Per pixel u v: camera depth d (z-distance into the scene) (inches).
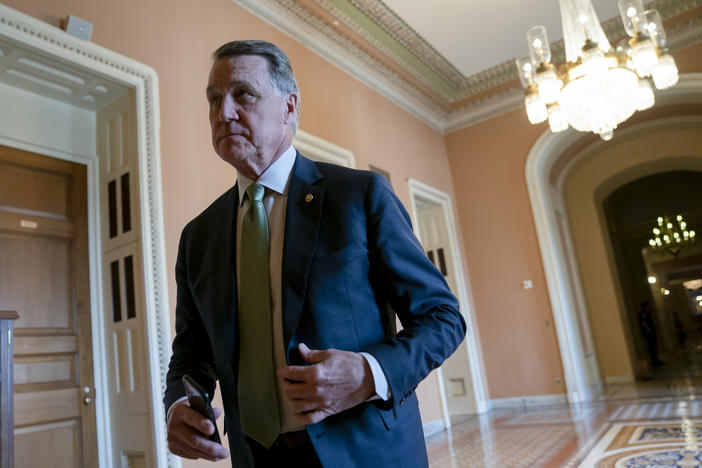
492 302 308.3
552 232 306.7
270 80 45.1
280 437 38.4
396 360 33.9
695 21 263.6
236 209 47.8
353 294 39.3
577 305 335.0
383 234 40.7
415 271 40.3
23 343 124.1
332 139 223.5
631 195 557.0
